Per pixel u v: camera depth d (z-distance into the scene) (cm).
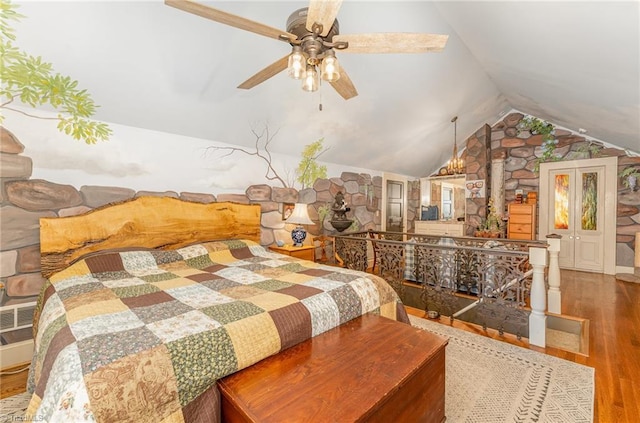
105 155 273
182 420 111
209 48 246
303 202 454
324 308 170
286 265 264
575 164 535
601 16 181
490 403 179
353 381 121
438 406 155
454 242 464
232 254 305
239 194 377
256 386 118
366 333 165
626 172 489
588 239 527
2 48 197
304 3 237
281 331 146
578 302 360
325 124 401
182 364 114
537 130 572
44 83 223
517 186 596
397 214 654
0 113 223
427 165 664
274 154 413
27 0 179
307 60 169
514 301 277
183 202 318
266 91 314
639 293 396
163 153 310
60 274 219
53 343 122
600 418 165
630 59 213
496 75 408
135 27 213
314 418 100
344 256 437
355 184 546
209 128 329
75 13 193
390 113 430
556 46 245
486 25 269
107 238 268
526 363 225
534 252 257
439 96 432
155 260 262
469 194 635
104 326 129
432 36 155
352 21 267
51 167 246
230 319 140
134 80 249
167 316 142
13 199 231
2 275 228
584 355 235
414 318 324
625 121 348
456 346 254
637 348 245
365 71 334
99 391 95
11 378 211
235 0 218
